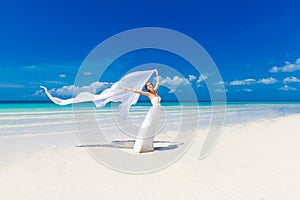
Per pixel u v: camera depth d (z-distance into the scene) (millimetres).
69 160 6883
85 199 4367
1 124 14633
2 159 6816
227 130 12852
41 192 4645
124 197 4465
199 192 4656
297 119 19062
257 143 9211
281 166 6203
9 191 4660
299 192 4578
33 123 15312
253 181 5164
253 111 31359
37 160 6805
